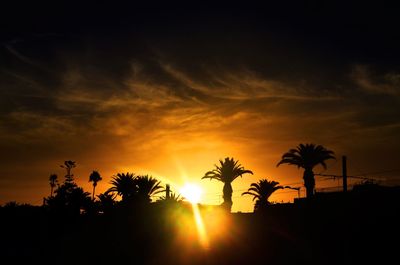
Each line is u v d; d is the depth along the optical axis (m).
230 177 71.25
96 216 59.22
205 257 41.19
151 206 57.00
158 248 47.44
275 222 49.31
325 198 46.75
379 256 35.72
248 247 44.84
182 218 55.16
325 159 62.03
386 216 39.50
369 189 43.47
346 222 42.22
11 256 43.47
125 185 60.75
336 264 34.88
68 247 50.41
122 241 49.78
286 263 36.03
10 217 71.56
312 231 44.44
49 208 71.69
